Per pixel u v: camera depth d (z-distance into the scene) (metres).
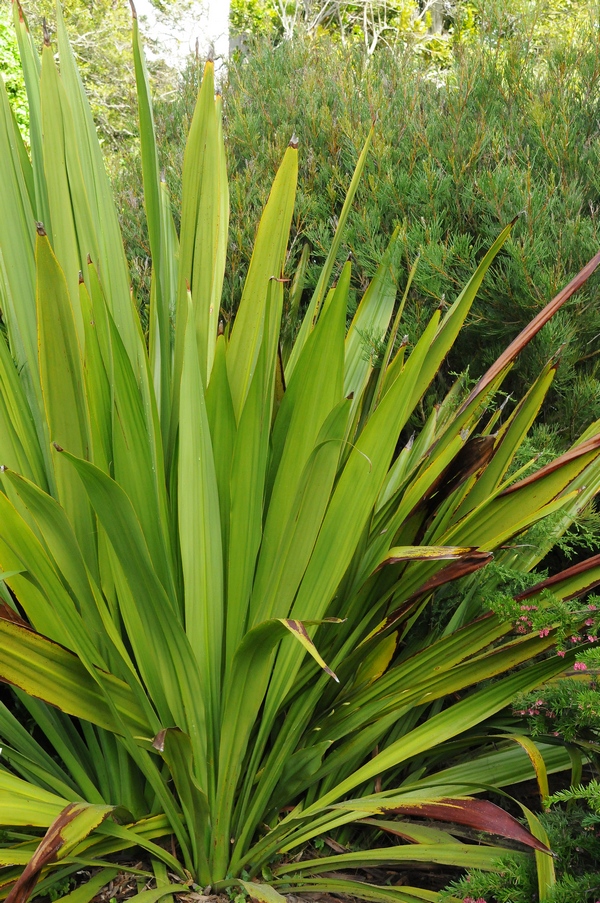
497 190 3.39
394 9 13.62
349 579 2.28
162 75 17.48
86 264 2.19
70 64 2.22
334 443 1.90
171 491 2.16
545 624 2.13
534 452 2.84
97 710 2.07
